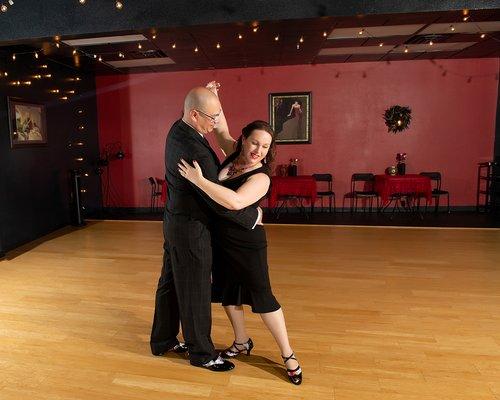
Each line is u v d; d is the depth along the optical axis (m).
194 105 2.01
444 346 2.59
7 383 2.24
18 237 5.32
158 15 4.01
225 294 2.35
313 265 4.28
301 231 5.93
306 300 3.36
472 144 7.40
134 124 7.89
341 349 2.57
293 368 2.21
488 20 4.82
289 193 6.82
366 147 7.56
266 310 2.17
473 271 4.04
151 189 8.03
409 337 2.71
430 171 7.53
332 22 4.47
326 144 7.62
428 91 7.31
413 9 3.78
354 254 4.68
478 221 6.53
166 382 2.24
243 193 1.96
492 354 2.48
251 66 7.44
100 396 2.12
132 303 3.35
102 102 7.89
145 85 7.77
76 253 4.88
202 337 2.30
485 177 7.31
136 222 6.82
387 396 2.09
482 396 2.08
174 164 2.07
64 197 6.57
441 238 5.40
